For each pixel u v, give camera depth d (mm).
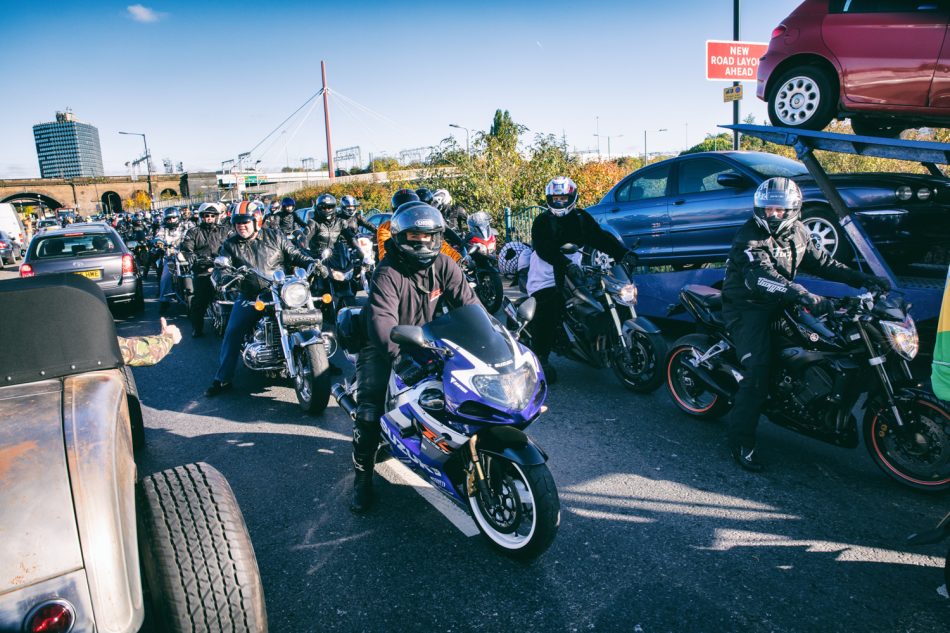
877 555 2979
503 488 3078
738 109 9961
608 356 5359
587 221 5371
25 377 2365
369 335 3234
